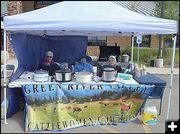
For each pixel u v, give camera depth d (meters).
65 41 7.04
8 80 5.64
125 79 5.37
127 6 17.80
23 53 5.72
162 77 10.84
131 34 7.66
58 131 4.54
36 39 6.30
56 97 4.64
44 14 4.68
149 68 13.20
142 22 4.56
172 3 15.73
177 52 16.56
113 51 8.26
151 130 4.64
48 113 4.64
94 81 5.06
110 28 4.45
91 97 4.78
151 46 18.31
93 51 11.64
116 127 4.75
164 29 4.70
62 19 4.42
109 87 4.82
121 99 4.90
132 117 5.00
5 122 4.82
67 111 4.73
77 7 4.88
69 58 7.12
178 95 7.49
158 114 5.54
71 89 4.70
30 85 4.62
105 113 4.88
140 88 4.91
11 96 5.09
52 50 6.98
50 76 5.27
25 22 4.40
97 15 4.61
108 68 5.23
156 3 16.58
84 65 5.80
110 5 5.06
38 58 6.42
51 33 7.39
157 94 5.44
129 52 11.86
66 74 4.89
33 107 4.64
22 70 5.69
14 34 5.36
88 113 4.81
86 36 7.16
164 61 15.16
